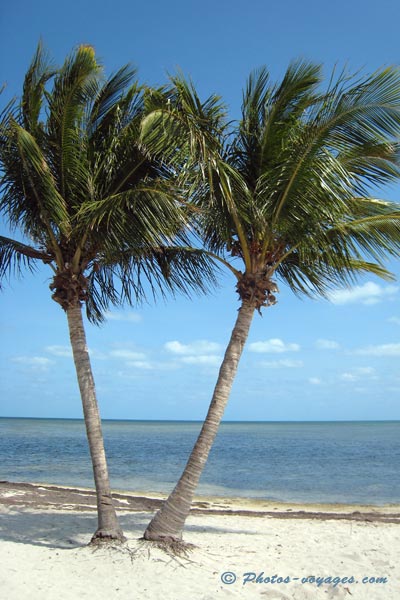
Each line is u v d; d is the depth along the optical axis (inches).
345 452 1475.1
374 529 424.8
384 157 326.3
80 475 855.1
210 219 325.1
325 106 298.0
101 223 313.3
